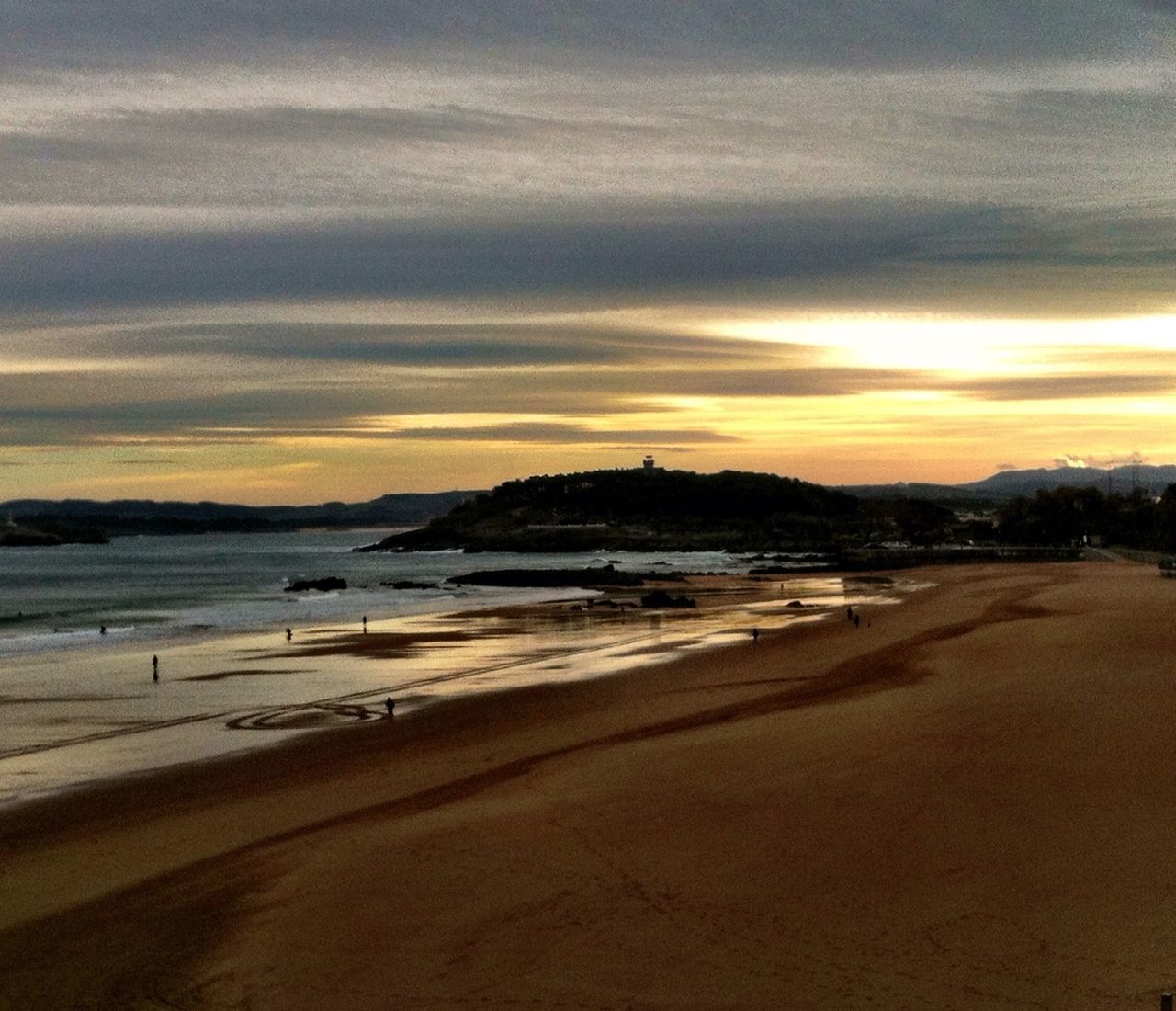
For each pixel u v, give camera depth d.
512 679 45.19
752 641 56.75
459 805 22.05
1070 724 25.42
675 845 18.41
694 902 16.03
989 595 76.62
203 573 170.62
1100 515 182.88
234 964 14.93
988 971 13.59
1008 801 19.77
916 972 13.64
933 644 43.25
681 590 104.25
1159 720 25.73
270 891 17.64
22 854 21.89
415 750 30.95
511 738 31.67
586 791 22.14
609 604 86.19
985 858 17.14
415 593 110.44
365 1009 13.48
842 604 81.00
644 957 14.41
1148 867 16.45
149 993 14.35
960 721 26.31
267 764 30.00
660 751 25.47
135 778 28.58
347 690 43.03
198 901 17.58
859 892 16.08
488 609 83.88
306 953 15.09
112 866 20.47
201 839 22.02
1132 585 79.50
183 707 39.53
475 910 16.16
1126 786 20.39
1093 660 36.22
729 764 23.50
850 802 20.16
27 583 140.88
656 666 47.56
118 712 38.47
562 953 14.63
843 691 34.00
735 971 13.92
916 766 22.36
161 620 79.31
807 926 15.05
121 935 16.45
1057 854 17.12
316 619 77.75
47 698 41.81
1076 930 14.53
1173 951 13.79
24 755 31.66
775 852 17.84
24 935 16.81
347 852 19.05
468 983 13.97
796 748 24.53
